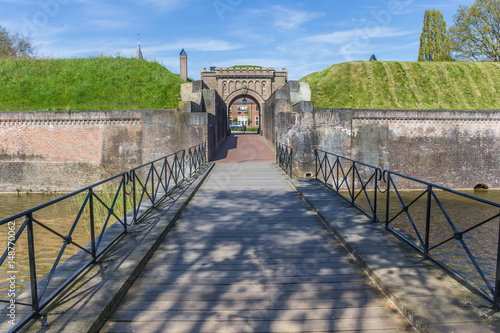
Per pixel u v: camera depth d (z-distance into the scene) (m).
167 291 3.85
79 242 8.43
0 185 15.82
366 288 3.91
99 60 21.27
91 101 18.56
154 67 21.30
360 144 15.63
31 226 3.02
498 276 3.13
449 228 10.53
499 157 16.36
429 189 4.35
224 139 25.50
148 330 3.10
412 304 3.30
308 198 8.27
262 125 30.86
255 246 5.37
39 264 7.05
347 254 4.99
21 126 15.76
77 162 15.82
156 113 15.34
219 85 32.56
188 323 3.21
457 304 3.29
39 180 15.82
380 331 3.06
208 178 11.91
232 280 4.14
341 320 3.25
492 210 12.48
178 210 7.13
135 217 6.09
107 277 3.92
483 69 22.89
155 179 15.36
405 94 20.95
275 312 3.40
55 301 3.35
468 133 16.25
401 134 15.94
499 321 3.00
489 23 32.75
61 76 19.78
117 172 15.73
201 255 4.98
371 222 6.26
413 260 4.44
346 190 15.35
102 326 3.15
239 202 8.41
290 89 18.14
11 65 20.06
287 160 12.55
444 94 21.09
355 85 21.56
